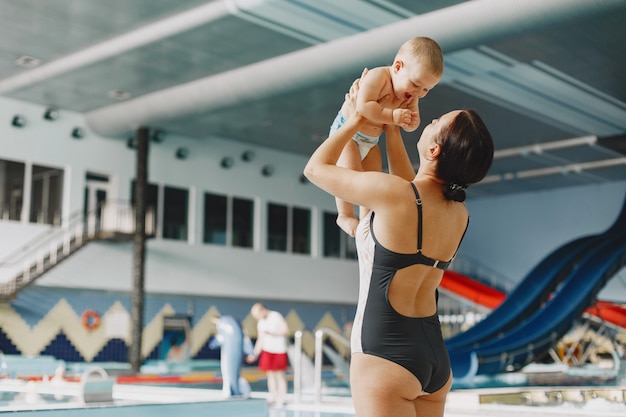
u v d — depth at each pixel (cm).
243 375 1980
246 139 2559
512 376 1691
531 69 1741
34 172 2111
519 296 1858
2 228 2028
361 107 251
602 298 2794
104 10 1473
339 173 254
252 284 2592
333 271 2873
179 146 2452
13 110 2080
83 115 2233
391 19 1435
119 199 2284
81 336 2142
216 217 2541
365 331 250
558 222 2995
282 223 2748
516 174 2777
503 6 1231
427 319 256
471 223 3262
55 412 671
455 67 1719
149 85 1933
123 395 1157
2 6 1445
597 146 2381
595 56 1653
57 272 2112
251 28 1509
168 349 2338
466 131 251
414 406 260
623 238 1855
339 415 841
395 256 247
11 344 2006
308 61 1554
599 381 1534
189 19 1480
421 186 254
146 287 2305
